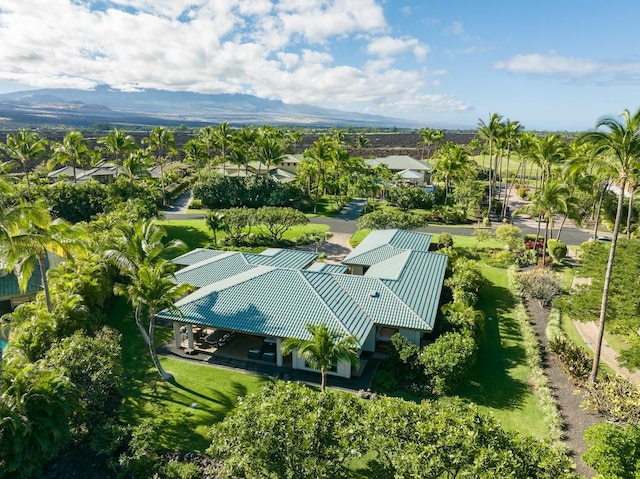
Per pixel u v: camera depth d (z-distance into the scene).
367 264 43.78
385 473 18.48
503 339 34.88
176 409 26.41
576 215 50.81
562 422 24.09
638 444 18.53
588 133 25.62
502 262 52.62
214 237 60.66
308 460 17.12
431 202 84.25
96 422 25.11
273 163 85.81
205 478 21.28
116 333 30.62
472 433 16.33
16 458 19.89
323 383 25.78
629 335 26.94
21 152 68.56
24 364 24.41
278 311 31.34
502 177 117.44
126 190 73.88
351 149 179.50
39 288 39.34
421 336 33.25
